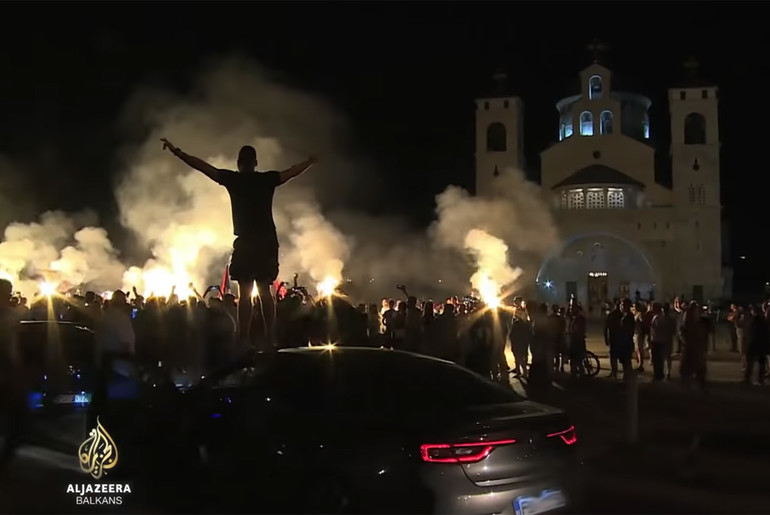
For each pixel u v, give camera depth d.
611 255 62.16
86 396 12.45
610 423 13.05
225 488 7.20
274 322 10.18
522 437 6.11
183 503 7.78
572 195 63.53
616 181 62.00
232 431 7.18
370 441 6.10
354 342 15.12
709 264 61.94
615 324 19.67
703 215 62.97
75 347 12.71
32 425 11.68
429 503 5.78
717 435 11.97
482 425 6.02
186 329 12.97
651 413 14.22
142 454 8.38
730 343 32.78
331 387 6.78
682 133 64.31
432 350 15.71
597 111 66.25
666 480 9.30
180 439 7.87
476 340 15.96
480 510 5.82
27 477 8.90
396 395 6.62
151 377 12.45
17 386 10.12
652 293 60.69
